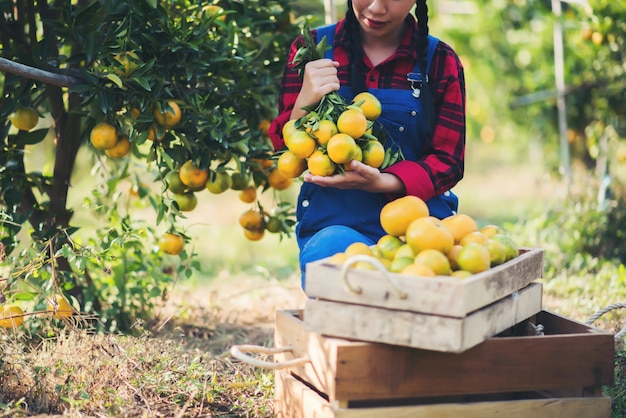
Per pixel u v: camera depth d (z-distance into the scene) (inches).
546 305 171.3
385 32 114.7
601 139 257.9
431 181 113.5
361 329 92.6
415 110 118.3
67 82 128.6
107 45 130.0
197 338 154.6
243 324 170.6
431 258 93.7
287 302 182.9
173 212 138.1
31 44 135.9
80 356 120.0
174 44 131.5
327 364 94.1
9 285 127.1
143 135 130.9
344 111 109.7
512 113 361.1
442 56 121.3
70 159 149.6
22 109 136.9
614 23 227.3
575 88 256.4
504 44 363.3
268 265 237.0
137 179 165.3
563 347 99.8
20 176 144.7
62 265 148.7
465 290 87.9
